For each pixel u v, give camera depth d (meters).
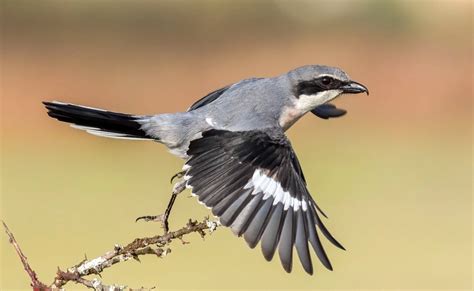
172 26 26.73
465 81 23.02
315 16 26.80
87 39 25.94
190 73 24.56
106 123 6.24
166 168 15.99
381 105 21.73
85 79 23.48
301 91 6.54
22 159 16.59
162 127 6.30
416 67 23.89
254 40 26.44
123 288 4.74
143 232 11.70
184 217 12.27
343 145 18.17
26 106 21.14
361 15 26.31
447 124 20.61
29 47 25.16
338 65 24.33
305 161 16.56
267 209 5.51
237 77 24.33
